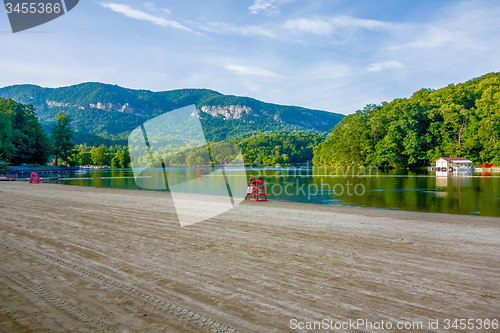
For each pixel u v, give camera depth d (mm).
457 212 13766
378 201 18141
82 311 3062
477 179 39469
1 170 50844
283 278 3996
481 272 4273
